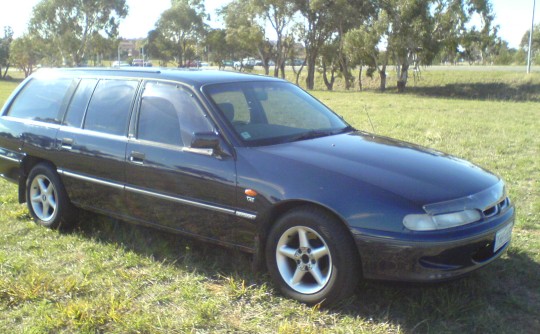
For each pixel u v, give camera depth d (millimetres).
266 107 4984
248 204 4156
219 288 4348
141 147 4793
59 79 5883
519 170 8281
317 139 4676
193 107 4660
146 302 4109
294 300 4059
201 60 76875
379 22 44562
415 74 53625
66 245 5266
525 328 3697
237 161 4250
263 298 4145
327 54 53125
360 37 46500
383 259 3674
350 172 3957
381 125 14328
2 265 4754
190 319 3838
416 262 3625
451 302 3955
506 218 4090
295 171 4027
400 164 4160
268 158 4180
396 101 28016
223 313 3947
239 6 55625
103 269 4707
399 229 3633
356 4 50656
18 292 4164
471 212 3814
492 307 3930
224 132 4418
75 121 5465
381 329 3695
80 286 4309
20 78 83062
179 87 4824
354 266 3801
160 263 4797
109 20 69000
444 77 51438
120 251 5055
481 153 9914
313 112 5273
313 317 3842
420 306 3939
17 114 6121
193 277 4523
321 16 51625
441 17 43750
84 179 5262
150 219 4855
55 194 5613
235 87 4961
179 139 4633
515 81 46781
